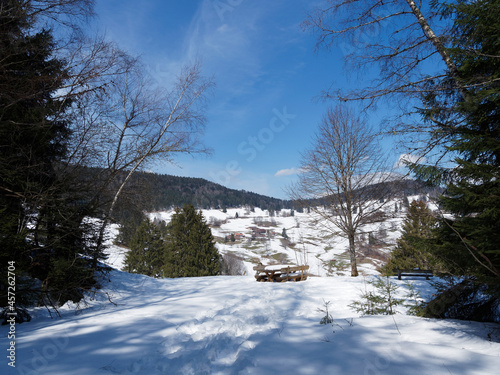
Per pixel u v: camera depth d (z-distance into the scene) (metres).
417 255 18.50
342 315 5.62
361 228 14.11
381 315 5.30
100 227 8.38
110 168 9.25
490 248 3.51
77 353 3.57
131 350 3.69
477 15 4.07
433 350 3.16
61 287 6.26
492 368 2.66
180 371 3.08
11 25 6.34
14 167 6.30
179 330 4.63
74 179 7.62
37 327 4.95
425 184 4.67
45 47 6.97
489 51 4.07
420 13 5.74
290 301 6.90
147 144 10.51
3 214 5.77
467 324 4.28
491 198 3.46
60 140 7.54
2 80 5.82
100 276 8.62
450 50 4.22
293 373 2.74
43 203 6.37
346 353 3.18
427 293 7.40
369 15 6.20
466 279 4.29
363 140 13.93
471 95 4.11
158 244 36.78
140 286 9.45
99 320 5.32
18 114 6.56
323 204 14.70
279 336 4.03
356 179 14.02
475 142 3.81
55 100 6.95
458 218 4.13
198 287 9.75
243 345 3.69
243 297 7.37
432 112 4.72
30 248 6.11
